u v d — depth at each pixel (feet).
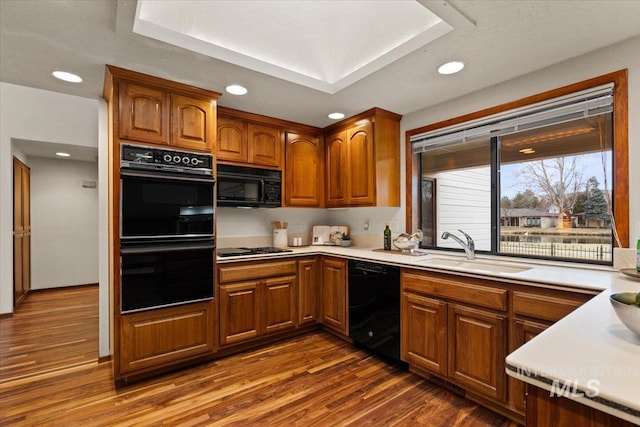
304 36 7.25
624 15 5.27
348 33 7.19
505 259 8.01
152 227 7.58
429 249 9.99
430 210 10.46
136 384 7.44
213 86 8.11
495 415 6.24
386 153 10.11
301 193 11.44
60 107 13.84
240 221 11.39
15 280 13.61
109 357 8.66
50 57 6.66
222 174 9.55
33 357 8.94
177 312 7.95
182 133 8.07
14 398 6.87
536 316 5.64
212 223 8.50
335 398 6.85
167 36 6.07
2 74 7.44
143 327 7.48
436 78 7.64
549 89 7.07
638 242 5.56
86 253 18.20
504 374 6.05
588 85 6.52
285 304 9.97
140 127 7.50
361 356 8.92
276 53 7.54
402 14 6.27
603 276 5.79
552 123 7.12
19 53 6.48
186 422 6.06
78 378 7.73
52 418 6.17
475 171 9.73
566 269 6.64
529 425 2.39
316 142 11.88
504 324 6.06
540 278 5.67
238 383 7.48
